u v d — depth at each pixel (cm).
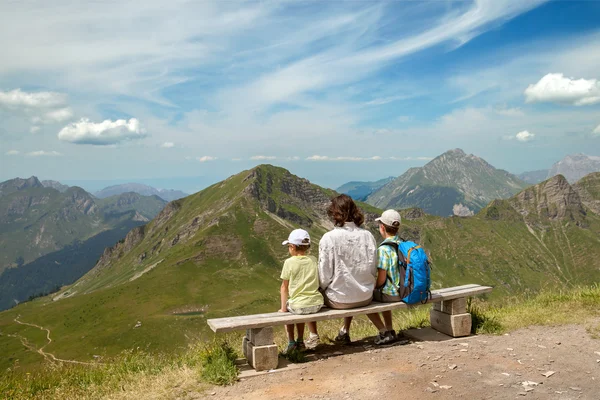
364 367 315
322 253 338
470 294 386
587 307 436
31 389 344
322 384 289
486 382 282
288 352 344
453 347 350
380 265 357
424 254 355
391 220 368
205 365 321
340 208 345
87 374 364
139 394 295
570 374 290
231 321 312
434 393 269
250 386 293
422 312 468
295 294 336
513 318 420
